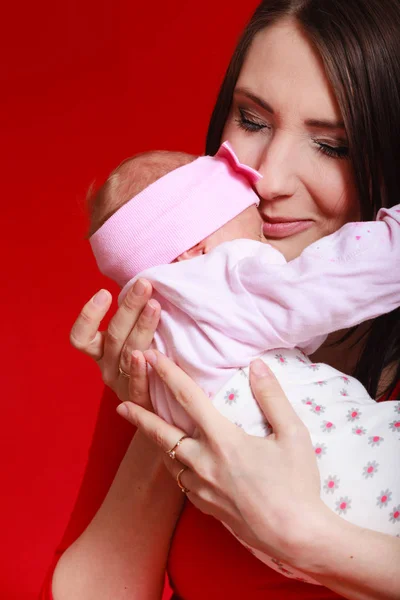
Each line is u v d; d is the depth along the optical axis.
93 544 2.05
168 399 1.73
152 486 2.02
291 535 1.55
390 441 1.63
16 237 4.16
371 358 1.97
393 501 1.60
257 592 1.84
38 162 4.18
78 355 4.07
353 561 1.56
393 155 1.90
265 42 1.92
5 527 3.94
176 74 4.12
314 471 1.60
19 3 4.16
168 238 1.84
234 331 1.68
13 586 3.86
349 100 1.85
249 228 1.90
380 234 1.69
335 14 1.86
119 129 4.17
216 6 4.04
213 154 2.11
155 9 4.09
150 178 1.89
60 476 4.00
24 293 4.13
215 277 1.72
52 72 4.18
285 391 1.69
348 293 1.65
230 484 1.61
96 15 4.14
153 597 2.03
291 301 1.65
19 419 4.05
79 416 4.04
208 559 1.91
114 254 1.90
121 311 1.80
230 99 2.04
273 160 1.90
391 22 1.88
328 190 1.92
